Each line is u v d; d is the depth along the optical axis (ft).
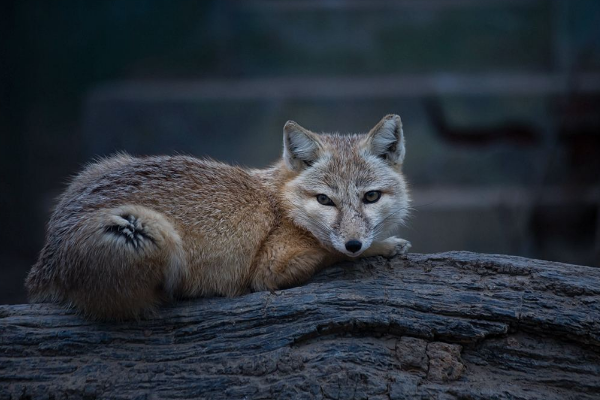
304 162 32.73
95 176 31.45
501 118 90.63
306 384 26.22
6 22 99.86
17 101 102.12
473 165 90.58
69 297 28.94
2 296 80.59
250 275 30.71
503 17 103.81
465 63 104.53
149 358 27.66
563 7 99.04
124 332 28.37
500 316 27.66
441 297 28.40
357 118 92.22
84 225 27.27
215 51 106.83
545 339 27.73
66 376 27.09
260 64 106.32
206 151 93.76
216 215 29.58
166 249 27.45
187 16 106.73
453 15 104.42
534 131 89.04
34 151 102.89
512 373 27.30
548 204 82.28
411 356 27.14
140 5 105.60
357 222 29.86
